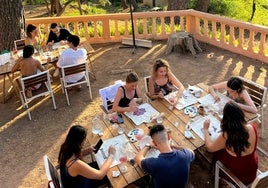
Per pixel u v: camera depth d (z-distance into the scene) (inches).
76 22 372.5
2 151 208.8
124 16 368.5
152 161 126.3
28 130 228.5
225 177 148.9
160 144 129.6
